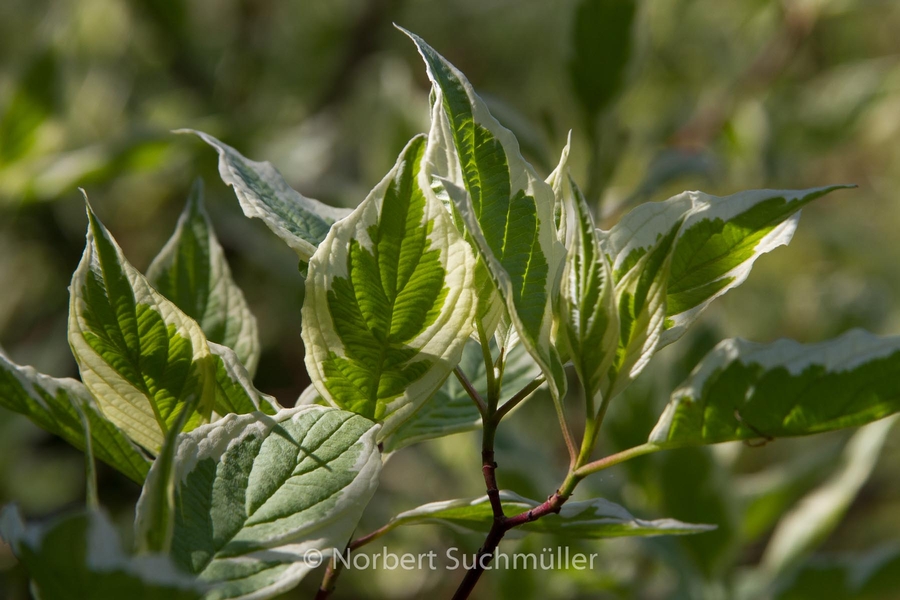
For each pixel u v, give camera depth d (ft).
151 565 2.27
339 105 7.40
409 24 7.78
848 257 6.72
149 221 6.74
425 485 6.00
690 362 3.74
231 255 6.56
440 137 2.52
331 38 7.52
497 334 2.56
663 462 3.65
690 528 2.60
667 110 6.89
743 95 5.96
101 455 2.60
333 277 2.49
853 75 6.07
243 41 7.18
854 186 2.52
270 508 2.46
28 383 2.56
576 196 2.45
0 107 5.12
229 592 2.41
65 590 2.28
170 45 6.75
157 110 6.91
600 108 4.01
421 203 2.47
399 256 2.48
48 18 6.05
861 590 3.71
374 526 5.02
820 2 6.00
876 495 6.79
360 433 2.51
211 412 2.59
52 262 6.70
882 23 7.27
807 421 2.47
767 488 4.12
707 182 5.10
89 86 6.58
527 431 5.43
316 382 2.53
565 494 2.50
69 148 6.19
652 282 2.48
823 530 4.00
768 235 2.54
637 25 3.86
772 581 3.99
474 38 8.10
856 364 2.45
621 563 4.17
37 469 6.51
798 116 5.98
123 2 6.58
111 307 2.53
